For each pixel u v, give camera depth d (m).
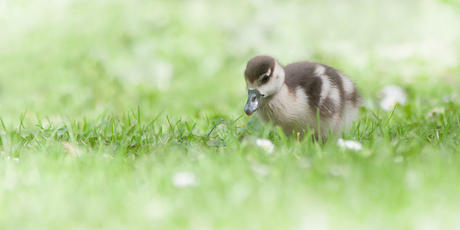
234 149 8.52
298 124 9.81
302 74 9.95
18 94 18.00
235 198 6.23
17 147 9.03
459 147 8.23
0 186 7.00
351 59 19.66
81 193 6.65
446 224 5.57
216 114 12.20
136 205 6.25
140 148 9.12
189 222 5.81
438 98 13.98
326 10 25.31
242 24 22.78
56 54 20.66
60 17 24.05
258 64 9.29
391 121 11.34
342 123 10.17
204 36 22.28
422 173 6.92
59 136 9.88
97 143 9.47
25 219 5.97
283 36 21.98
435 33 22.80
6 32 22.75
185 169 7.37
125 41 22.05
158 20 23.52
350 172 6.97
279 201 6.19
